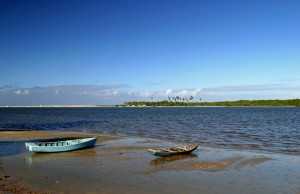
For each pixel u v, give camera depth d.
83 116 132.75
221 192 19.17
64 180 21.86
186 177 22.70
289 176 22.84
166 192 19.20
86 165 27.06
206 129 63.44
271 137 48.41
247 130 60.66
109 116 130.38
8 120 103.62
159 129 64.31
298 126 69.94
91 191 19.30
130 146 38.31
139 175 23.34
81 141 36.22
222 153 32.56
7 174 23.81
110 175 23.34
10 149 36.41
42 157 31.16
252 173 23.81
